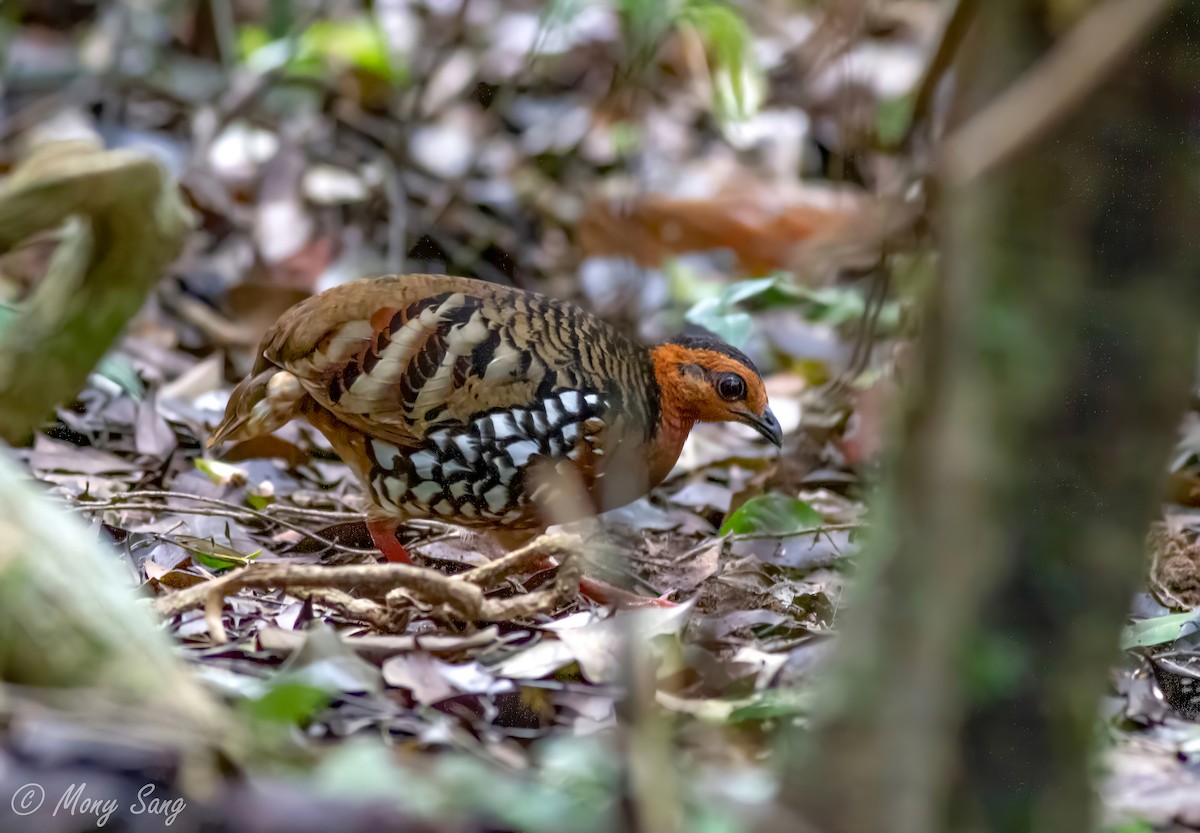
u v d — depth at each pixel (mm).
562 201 14602
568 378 8031
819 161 14609
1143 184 3141
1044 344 3148
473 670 6062
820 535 9008
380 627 6648
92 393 10891
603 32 15461
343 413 7965
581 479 8234
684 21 12172
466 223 14406
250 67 15266
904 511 3262
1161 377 3242
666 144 14500
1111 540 3283
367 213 14398
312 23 15188
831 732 3441
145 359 11805
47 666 4703
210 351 12500
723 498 10414
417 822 4613
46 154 6379
